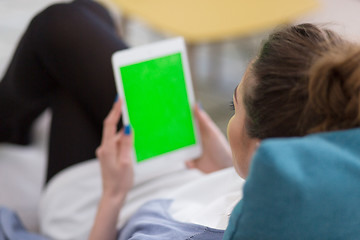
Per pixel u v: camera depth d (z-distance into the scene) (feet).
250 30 5.97
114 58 3.09
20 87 4.10
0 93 4.40
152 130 3.33
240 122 1.92
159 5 6.46
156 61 3.21
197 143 3.51
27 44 3.78
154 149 3.38
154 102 3.27
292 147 1.39
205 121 3.45
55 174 3.88
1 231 3.45
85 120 3.86
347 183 1.44
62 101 3.95
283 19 6.16
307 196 1.40
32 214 4.47
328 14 10.09
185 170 3.76
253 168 1.37
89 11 4.14
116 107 3.10
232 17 6.14
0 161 4.83
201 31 5.85
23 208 4.50
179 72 3.31
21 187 4.64
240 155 1.97
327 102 1.53
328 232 1.54
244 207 1.48
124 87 3.14
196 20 6.10
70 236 3.60
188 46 6.28
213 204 2.78
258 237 1.52
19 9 8.61
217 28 5.91
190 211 2.93
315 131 1.57
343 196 1.45
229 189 2.94
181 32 5.83
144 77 3.19
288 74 1.65
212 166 3.59
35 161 4.88
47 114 5.42
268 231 1.49
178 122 3.40
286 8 6.39
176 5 6.45
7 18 8.25
